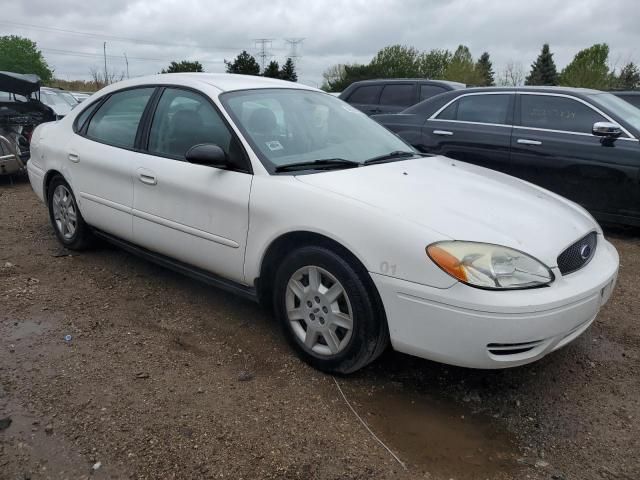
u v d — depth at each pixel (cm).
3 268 450
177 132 380
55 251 502
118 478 227
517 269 261
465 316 255
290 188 309
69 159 460
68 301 394
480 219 282
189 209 356
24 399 276
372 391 299
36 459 236
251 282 335
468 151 669
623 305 422
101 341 338
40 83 898
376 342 288
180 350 333
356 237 279
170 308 391
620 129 581
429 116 711
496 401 296
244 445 250
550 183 620
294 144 354
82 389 286
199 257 360
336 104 431
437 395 299
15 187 827
